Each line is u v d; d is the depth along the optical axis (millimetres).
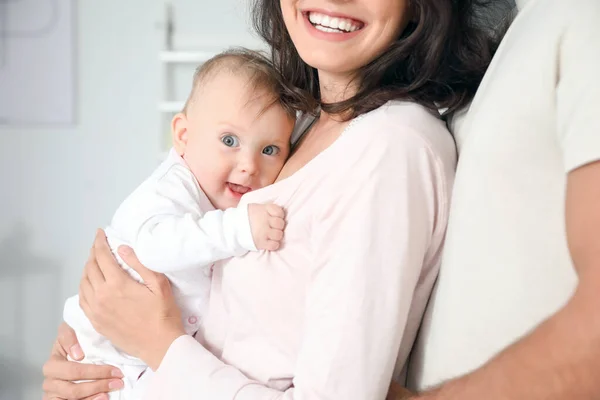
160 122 2598
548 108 726
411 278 852
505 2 1094
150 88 2588
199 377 940
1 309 2723
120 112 2609
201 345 1009
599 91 652
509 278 760
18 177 2678
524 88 745
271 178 1167
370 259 834
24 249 2701
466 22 1012
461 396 675
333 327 833
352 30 1000
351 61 1010
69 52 2590
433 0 946
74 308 1243
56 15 2578
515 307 757
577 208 631
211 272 1145
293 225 929
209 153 1148
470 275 792
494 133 771
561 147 709
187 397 938
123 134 2617
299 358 861
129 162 2627
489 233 773
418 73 990
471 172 794
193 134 1175
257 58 1194
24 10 2586
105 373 1180
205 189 1176
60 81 2607
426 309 916
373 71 1001
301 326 921
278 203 955
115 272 1100
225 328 1030
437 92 1011
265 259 952
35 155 2660
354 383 822
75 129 2635
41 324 2723
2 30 2602
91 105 2619
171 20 2570
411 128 881
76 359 1223
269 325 942
